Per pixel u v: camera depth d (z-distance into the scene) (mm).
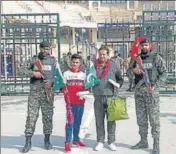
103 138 6766
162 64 6199
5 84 14977
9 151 6738
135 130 8312
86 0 49125
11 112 11094
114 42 16234
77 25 33531
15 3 31797
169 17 14461
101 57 6551
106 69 6523
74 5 46875
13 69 15508
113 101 6418
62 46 33281
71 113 6652
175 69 15164
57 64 6613
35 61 6504
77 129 6879
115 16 46531
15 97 14422
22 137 7840
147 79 6246
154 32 14375
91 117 9922
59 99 13594
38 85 6520
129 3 48812
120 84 6617
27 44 15055
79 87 6633
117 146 6973
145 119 6609
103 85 6520
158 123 6309
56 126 8922
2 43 15344
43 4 38500
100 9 48594
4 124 9266
